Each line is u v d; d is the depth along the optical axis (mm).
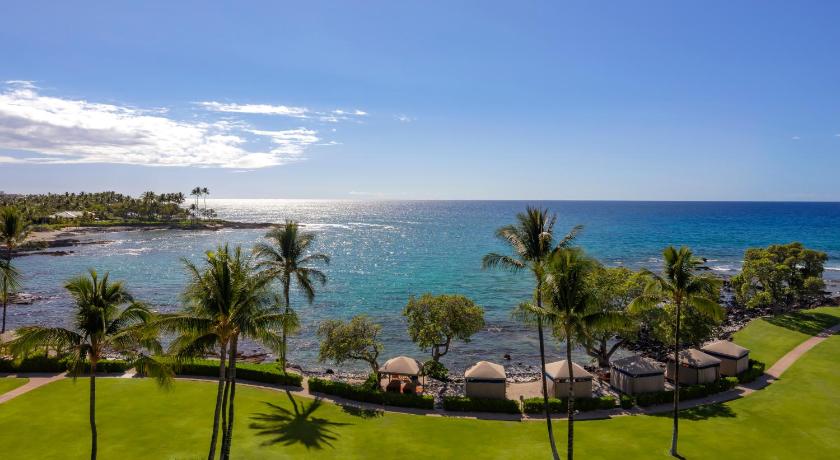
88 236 184500
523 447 30312
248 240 173375
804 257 70312
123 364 42156
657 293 34250
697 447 30344
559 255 28062
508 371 51312
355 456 28344
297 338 62156
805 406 37000
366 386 40281
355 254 143125
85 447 28000
